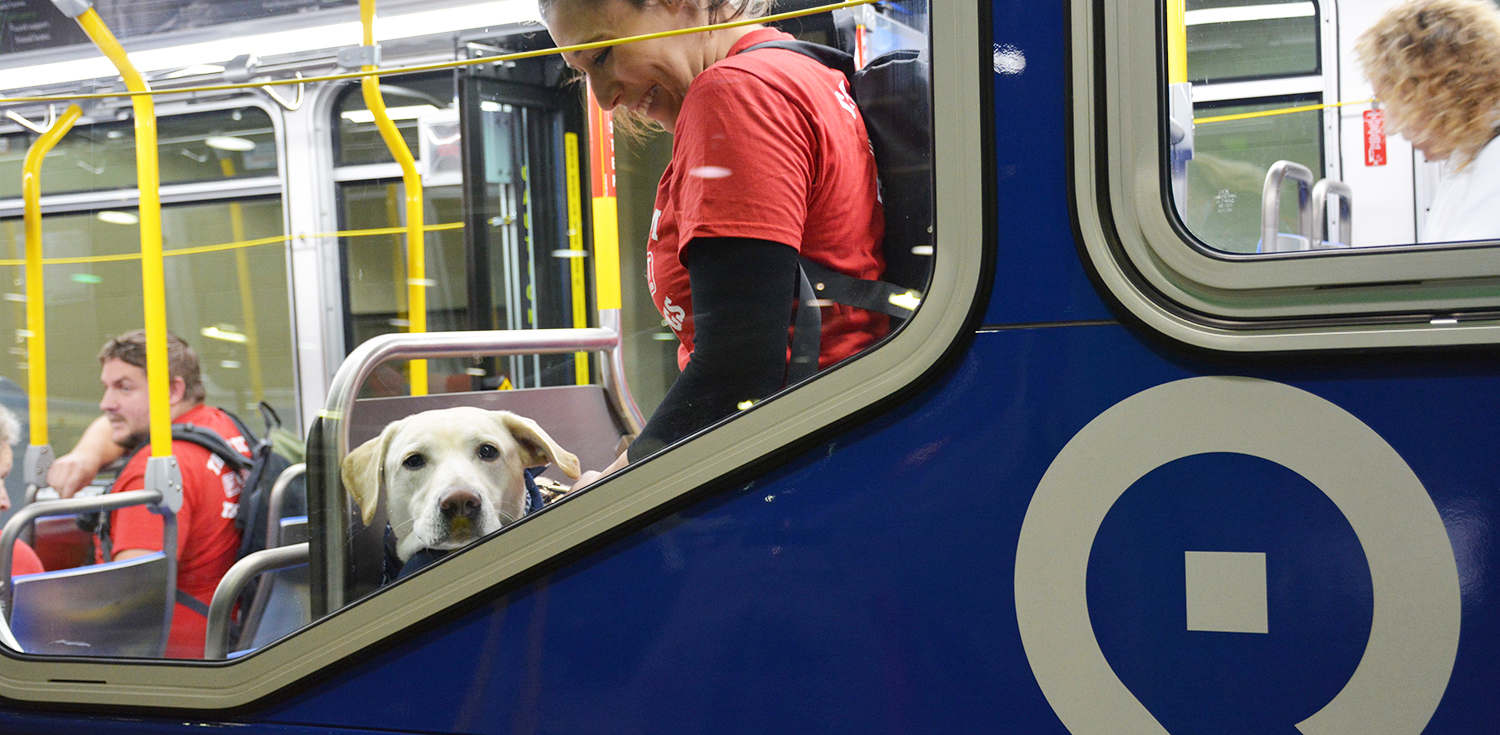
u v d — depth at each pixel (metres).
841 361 1.08
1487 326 0.92
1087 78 1.02
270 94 2.24
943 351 1.04
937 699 1.03
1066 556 1.00
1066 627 1.00
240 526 1.83
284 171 2.33
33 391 1.86
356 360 1.57
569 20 1.29
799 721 1.07
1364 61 1.43
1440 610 0.92
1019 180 1.04
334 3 1.55
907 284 1.13
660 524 1.12
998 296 1.03
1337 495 0.94
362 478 1.47
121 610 1.62
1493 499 0.92
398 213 2.24
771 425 1.09
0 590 1.59
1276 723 0.96
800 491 1.08
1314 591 0.95
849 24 1.21
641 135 1.47
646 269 1.49
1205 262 0.98
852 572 1.06
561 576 1.15
